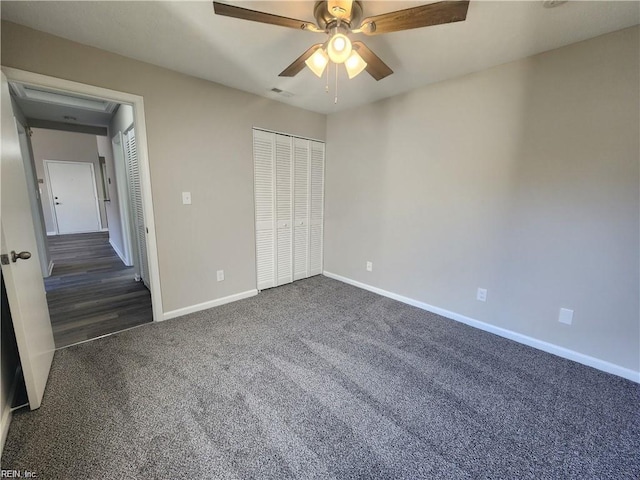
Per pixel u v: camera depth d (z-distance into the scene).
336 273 3.88
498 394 1.75
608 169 1.86
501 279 2.41
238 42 1.94
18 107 3.23
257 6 1.58
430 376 1.91
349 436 1.44
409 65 2.25
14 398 1.61
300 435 1.44
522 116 2.16
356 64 1.66
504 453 1.36
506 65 2.20
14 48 1.74
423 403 1.67
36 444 1.34
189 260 2.72
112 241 5.94
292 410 1.60
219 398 1.67
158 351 2.14
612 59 1.78
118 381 1.80
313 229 3.86
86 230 7.77
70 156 7.37
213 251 2.88
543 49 1.99
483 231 2.47
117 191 4.34
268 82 2.63
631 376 1.89
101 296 3.26
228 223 2.96
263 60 2.21
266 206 3.29
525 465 1.31
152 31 1.81
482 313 2.55
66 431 1.42
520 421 1.55
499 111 2.27
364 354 2.15
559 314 2.14
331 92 2.87
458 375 1.92
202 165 2.68
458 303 2.70
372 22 1.39
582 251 2.01
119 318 2.71
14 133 1.69
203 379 1.84
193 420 1.51
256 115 3.01
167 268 2.60
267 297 3.23
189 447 1.36
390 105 3.00
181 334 2.39
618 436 1.47
